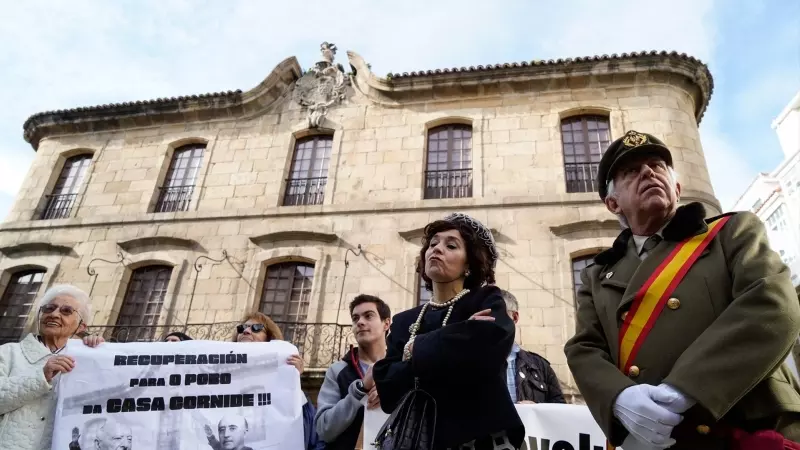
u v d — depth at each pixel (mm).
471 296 2271
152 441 3557
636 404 1686
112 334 11875
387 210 12164
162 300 12383
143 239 12906
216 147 14320
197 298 11992
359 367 4203
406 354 2137
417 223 11828
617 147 2584
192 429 3672
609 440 1832
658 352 1900
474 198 11844
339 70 14812
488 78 13250
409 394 2020
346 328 10961
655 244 2270
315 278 11656
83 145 15250
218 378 3906
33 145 16125
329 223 12297
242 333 4680
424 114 13477
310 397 10359
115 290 12414
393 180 12664
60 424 3441
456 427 1905
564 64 12867
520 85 13188
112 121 15258
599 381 1925
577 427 3541
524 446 3367
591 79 12836
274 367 4082
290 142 14016
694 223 2148
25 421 3432
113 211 13750
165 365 3844
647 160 2449
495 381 2029
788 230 23375
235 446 3672
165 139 14828
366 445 3160
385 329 4535
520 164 12188
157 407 3686
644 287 2061
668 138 11805
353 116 13938
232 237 12633
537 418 3646
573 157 12250
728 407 1534
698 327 1870
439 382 1954
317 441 3980
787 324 1602
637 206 2348
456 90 13469
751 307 1660
